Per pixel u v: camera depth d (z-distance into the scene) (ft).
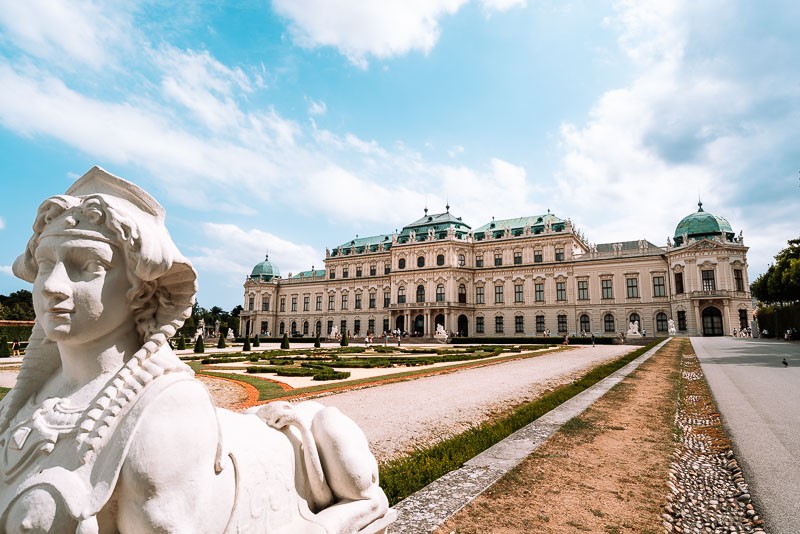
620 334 178.19
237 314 392.68
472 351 126.11
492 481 16.49
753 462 20.80
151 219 5.60
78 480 4.67
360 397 41.75
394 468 18.39
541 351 116.88
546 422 26.35
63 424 4.98
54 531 4.48
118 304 5.31
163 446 4.84
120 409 4.96
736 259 180.65
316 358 95.71
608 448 21.77
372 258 276.21
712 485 18.42
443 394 43.21
